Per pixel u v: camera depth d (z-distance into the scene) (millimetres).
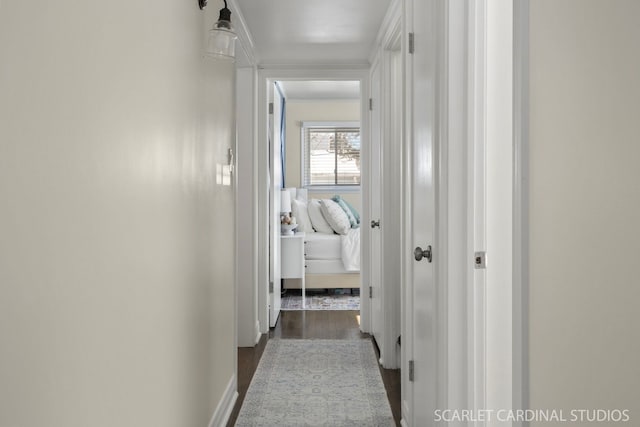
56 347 1027
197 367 2188
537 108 1212
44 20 976
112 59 1281
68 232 1068
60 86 1032
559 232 1143
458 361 1953
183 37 1948
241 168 4359
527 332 1261
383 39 3770
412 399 2541
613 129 1038
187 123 2004
